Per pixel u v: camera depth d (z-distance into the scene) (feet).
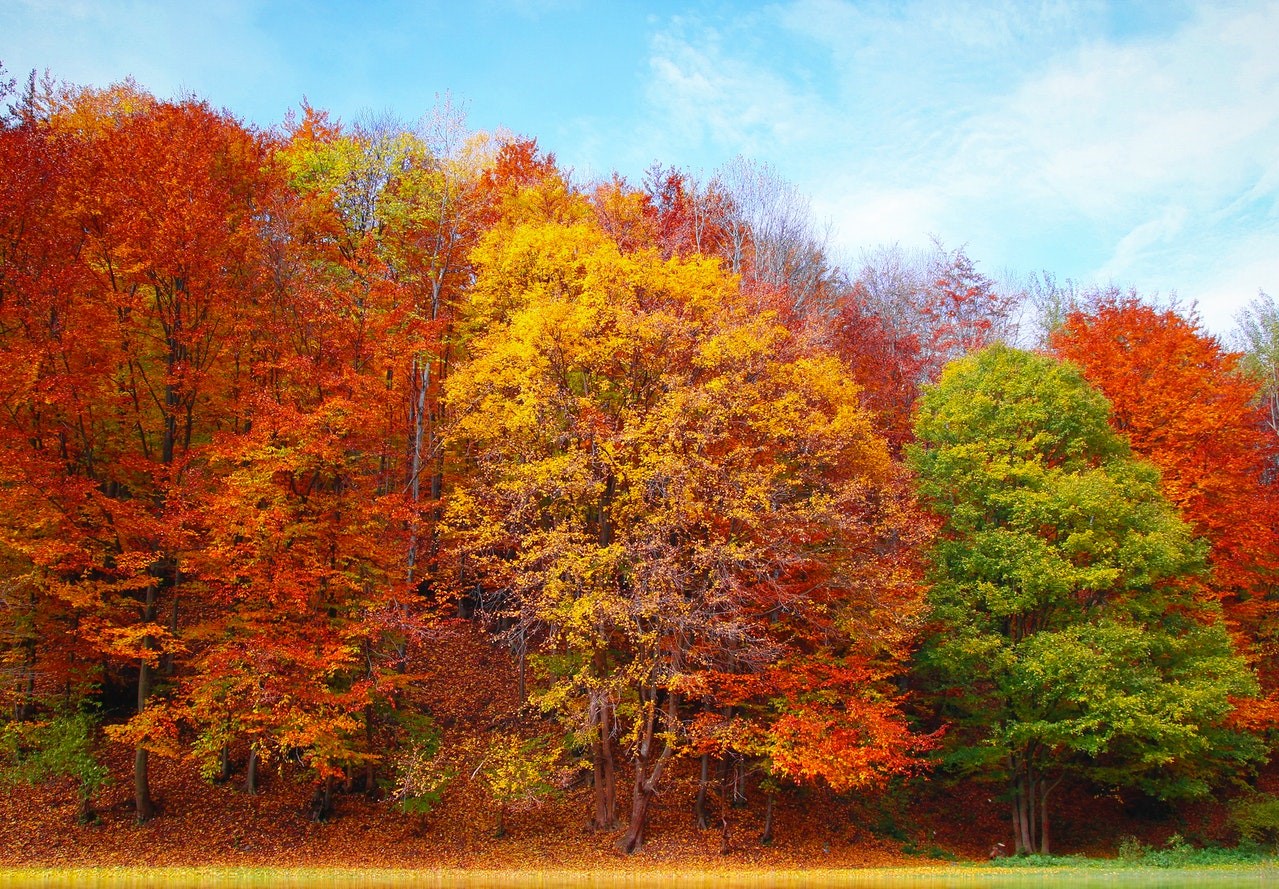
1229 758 87.45
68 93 88.38
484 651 92.17
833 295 135.95
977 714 81.15
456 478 91.71
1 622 64.44
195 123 77.82
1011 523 78.38
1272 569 91.35
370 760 71.72
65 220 65.72
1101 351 102.89
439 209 86.94
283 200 78.59
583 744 72.23
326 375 66.39
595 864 65.16
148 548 66.85
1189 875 63.52
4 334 63.26
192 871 57.82
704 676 66.08
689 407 67.05
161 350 70.95
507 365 69.97
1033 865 71.31
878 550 79.41
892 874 64.59
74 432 68.03
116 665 76.38
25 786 65.82
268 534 63.36
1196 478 92.32
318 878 57.52
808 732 64.34
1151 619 78.28
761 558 68.08
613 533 71.15
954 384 87.45
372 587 71.20
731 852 69.26
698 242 117.08
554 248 75.66
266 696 60.08
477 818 71.31
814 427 72.18
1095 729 71.46
